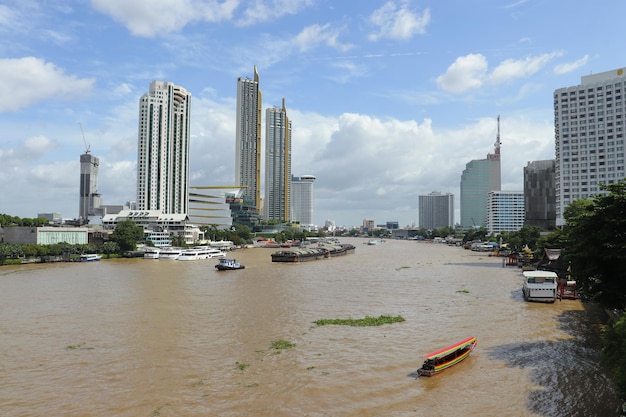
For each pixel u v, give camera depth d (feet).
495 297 310.24
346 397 137.49
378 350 184.24
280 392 141.08
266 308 270.46
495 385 146.72
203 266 545.85
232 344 192.85
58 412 128.06
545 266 373.81
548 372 158.10
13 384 148.66
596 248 166.61
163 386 146.30
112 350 184.75
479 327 221.87
